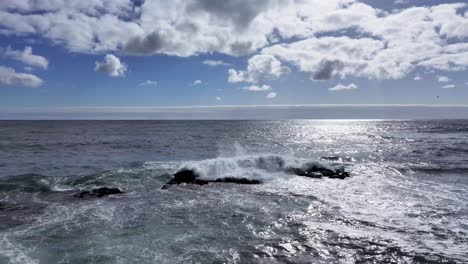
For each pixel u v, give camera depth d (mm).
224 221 10438
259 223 10234
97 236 9016
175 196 13875
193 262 7367
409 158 26703
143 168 21188
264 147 37156
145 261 7398
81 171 20922
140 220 10516
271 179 17484
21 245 8391
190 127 97375
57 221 10438
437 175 19125
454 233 9344
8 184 15727
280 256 7730
